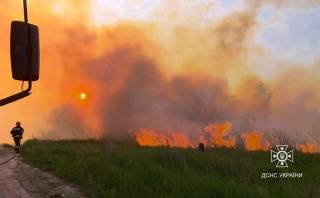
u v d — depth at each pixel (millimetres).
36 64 2992
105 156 16297
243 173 13984
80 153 18562
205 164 15148
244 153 18266
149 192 10711
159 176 12656
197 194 10492
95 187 11805
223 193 10594
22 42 2934
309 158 17203
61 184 12734
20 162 18281
